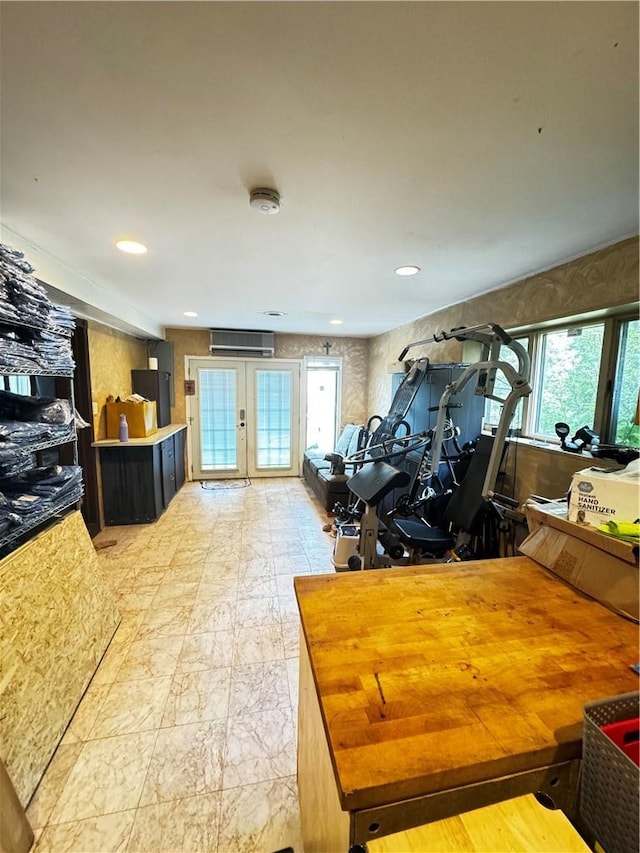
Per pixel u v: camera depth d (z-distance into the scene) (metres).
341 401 5.97
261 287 2.94
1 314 1.43
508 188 1.43
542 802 0.63
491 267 2.36
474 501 2.41
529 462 2.53
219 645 2.04
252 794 1.29
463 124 1.08
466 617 0.97
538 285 2.42
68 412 1.95
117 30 0.79
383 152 1.22
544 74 0.89
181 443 5.28
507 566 1.25
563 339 2.51
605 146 1.18
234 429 5.70
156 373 4.55
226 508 4.41
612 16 0.75
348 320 4.45
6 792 1.08
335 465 4.24
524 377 2.11
